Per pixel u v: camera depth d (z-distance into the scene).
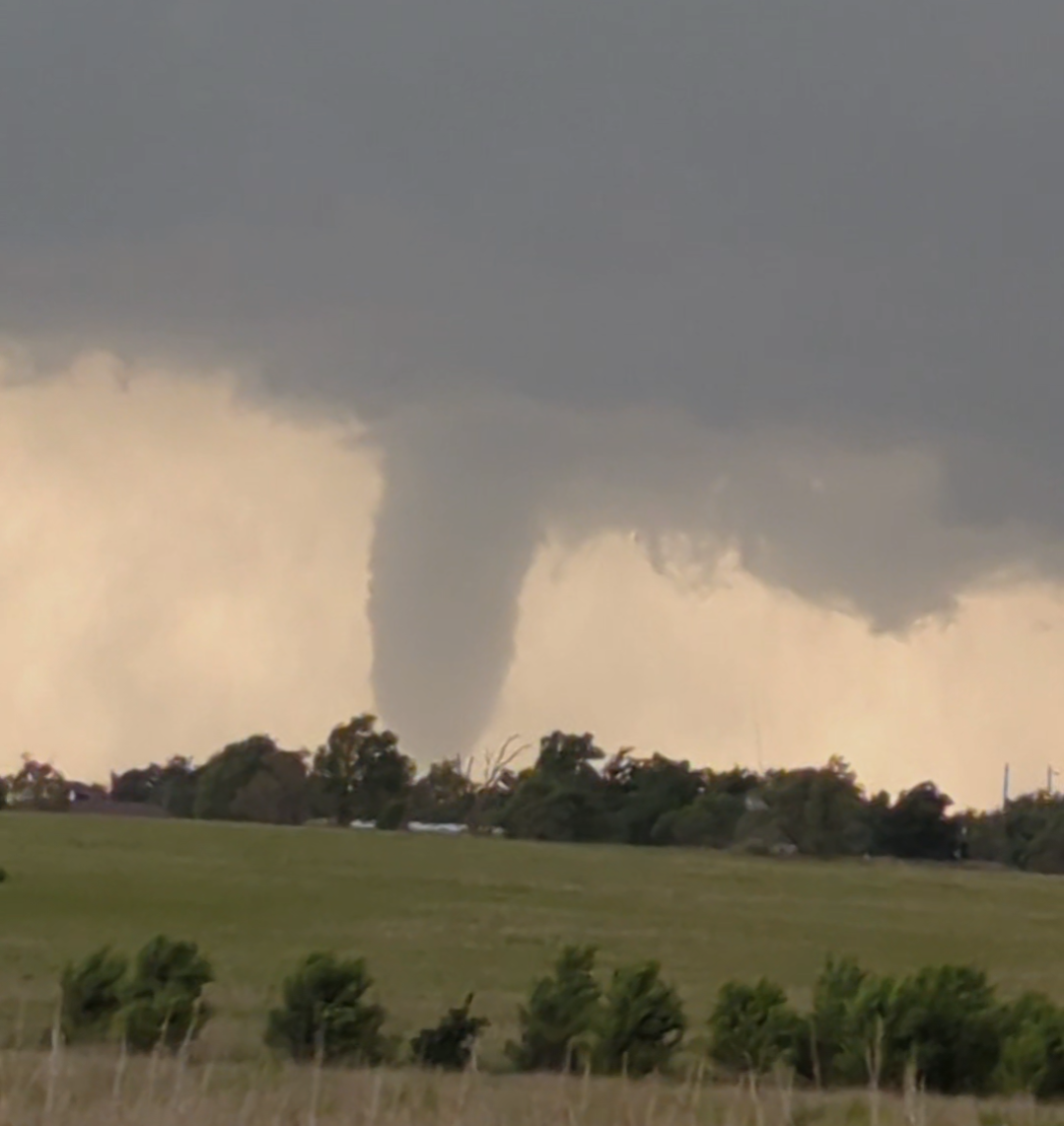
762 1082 72.69
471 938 189.25
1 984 125.94
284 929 191.00
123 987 88.06
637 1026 86.06
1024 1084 78.25
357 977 89.50
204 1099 44.78
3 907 197.00
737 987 87.69
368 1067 76.88
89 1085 47.94
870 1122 49.09
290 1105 46.62
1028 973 181.75
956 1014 80.62
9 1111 42.22
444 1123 46.12
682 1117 48.66
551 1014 87.38
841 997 85.69
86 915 193.50
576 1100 50.03
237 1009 113.31
